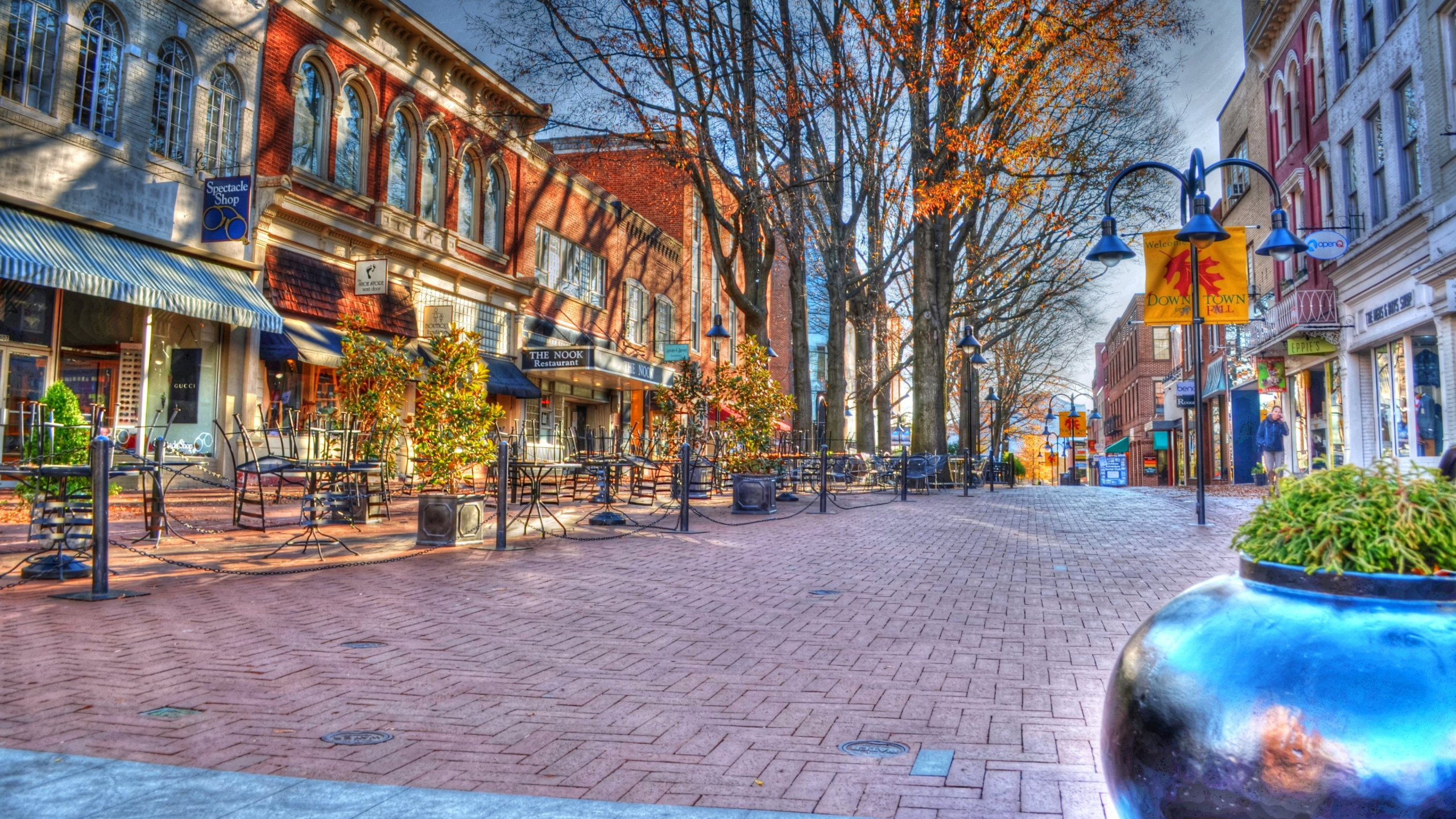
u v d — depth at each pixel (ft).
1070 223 84.38
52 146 48.14
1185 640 7.21
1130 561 31.48
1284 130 88.69
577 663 17.08
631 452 62.23
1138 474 196.85
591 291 107.65
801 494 72.64
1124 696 7.48
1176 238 47.24
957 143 69.51
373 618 21.02
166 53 55.11
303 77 63.72
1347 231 72.38
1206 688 6.79
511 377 86.12
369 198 69.00
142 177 52.85
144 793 10.13
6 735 12.41
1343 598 6.77
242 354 59.26
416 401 34.94
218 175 57.88
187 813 9.59
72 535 26.35
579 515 48.70
